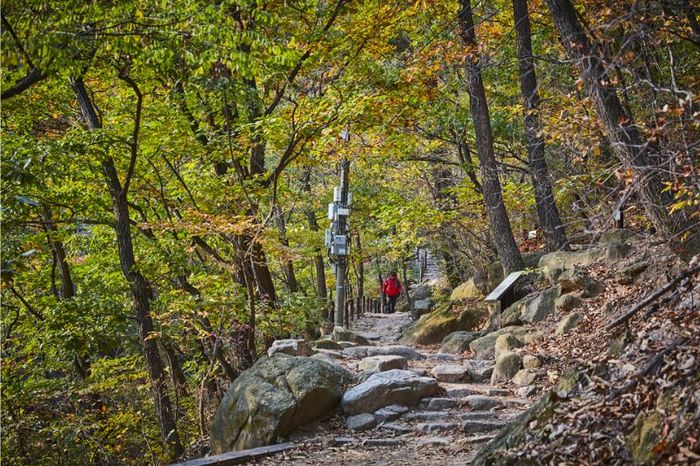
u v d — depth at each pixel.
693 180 6.61
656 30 7.43
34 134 15.91
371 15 14.47
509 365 11.90
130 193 16.72
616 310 11.59
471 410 10.64
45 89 14.62
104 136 12.73
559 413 6.38
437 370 12.34
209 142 14.86
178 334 16.17
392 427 10.13
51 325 13.17
